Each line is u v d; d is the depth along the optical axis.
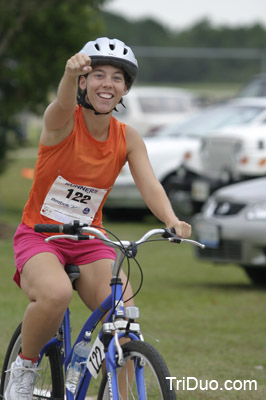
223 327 13.61
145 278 18.50
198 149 25.56
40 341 7.62
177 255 22.23
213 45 117.69
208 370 10.89
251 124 27.20
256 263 16.31
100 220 8.15
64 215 7.91
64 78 7.17
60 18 26.23
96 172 7.83
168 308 15.13
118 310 7.23
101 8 27.59
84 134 7.73
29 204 7.98
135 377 6.87
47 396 8.27
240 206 16.64
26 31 26.39
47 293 7.40
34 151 54.56
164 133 28.88
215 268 20.27
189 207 25.55
